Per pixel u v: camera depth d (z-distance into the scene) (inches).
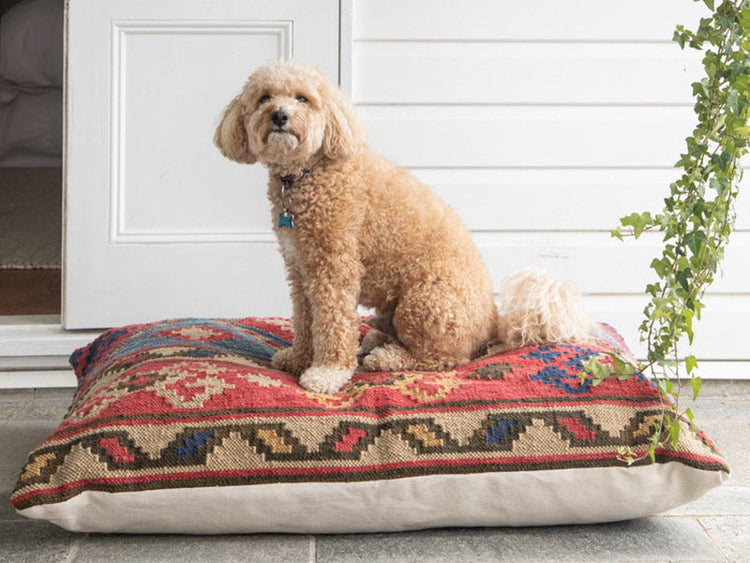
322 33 96.3
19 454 82.2
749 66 65.8
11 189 154.9
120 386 70.8
